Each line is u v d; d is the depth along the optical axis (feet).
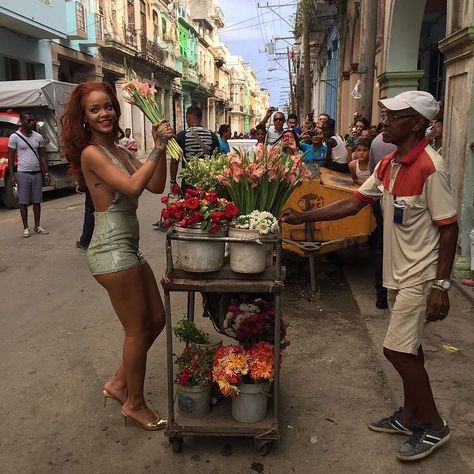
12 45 53.83
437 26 35.99
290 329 14.87
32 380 12.07
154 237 26.25
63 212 34.17
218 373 9.12
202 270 8.88
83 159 8.96
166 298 8.88
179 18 127.03
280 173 9.37
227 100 203.82
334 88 72.59
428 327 14.25
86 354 13.37
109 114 9.04
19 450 9.61
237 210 8.98
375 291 17.65
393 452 9.39
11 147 26.02
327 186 17.42
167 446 9.65
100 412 10.78
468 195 16.97
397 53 29.27
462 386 11.30
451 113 18.29
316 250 17.42
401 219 8.57
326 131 24.85
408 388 9.21
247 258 8.79
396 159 8.84
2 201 37.65
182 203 8.84
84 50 70.18
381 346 13.44
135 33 88.79
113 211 9.18
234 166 9.27
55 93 40.65
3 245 24.88
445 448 9.40
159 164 9.50
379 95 33.86
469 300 15.78
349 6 53.78
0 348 13.78
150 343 9.99
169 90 118.11
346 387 11.64
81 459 9.34
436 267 8.56
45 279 19.57
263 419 9.41
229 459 9.27
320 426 10.19
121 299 9.39
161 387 11.68
